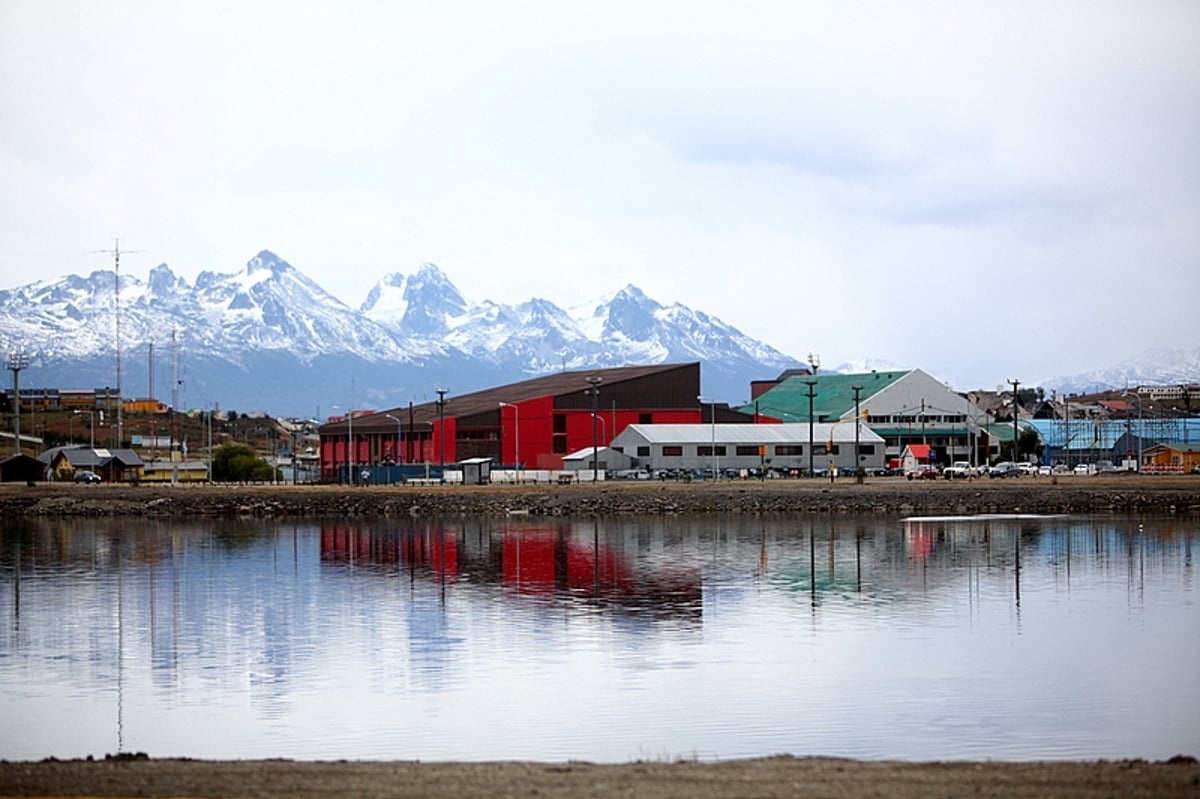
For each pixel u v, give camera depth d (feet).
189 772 86.74
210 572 285.23
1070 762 92.02
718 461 636.07
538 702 149.48
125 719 144.77
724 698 150.51
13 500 480.23
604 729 135.74
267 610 227.20
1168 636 193.26
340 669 172.04
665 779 82.89
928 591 245.45
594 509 458.09
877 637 193.67
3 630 207.10
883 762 90.94
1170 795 76.89
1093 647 183.83
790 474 636.07
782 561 299.58
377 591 251.80
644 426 643.04
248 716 145.18
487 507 465.06
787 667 169.58
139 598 243.81
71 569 292.61
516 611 223.71
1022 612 218.18
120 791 80.23
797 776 83.61
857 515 441.27
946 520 416.46
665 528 396.16
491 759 123.34
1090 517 425.28
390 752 127.44
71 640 197.57
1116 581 257.75
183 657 182.60
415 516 453.17
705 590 249.55
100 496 495.00
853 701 148.46
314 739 133.80
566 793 79.00
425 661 177.06
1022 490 481.46
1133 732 133.69
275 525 420.77
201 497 485.56
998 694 152.15
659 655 179.42
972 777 82.64
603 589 252.21
